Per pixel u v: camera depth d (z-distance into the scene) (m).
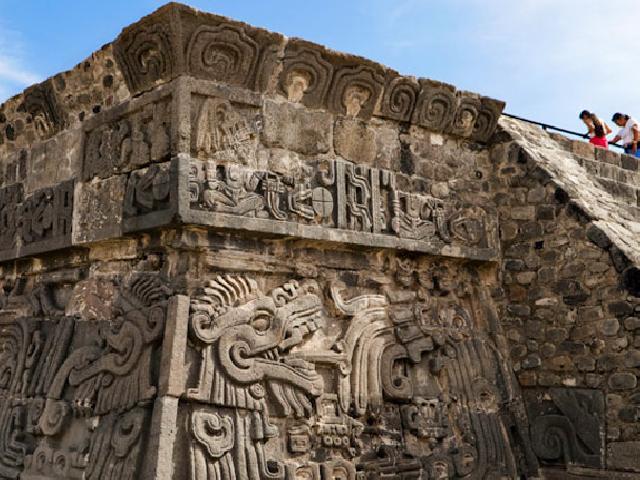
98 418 5.57
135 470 5.01
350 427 5.90
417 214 6.61
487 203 7.21
